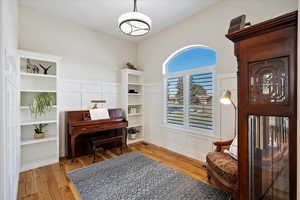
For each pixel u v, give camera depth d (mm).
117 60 4035
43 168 2598
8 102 1240
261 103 1204
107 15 3012
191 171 2494
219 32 2578
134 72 4039
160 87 3738
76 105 3328
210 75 2803
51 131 3006
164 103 3664
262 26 1150
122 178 2275
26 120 2752
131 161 2889
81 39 3420
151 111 3998
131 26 2207
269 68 1154
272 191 1196
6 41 1157
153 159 2986
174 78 3496
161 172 2457
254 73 1241
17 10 2436
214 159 1952
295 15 1000
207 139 2809
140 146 3797
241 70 1318
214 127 2689
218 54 2596
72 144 2834
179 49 3277
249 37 1255
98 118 3234
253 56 1233
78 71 3369
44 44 2938
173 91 3514
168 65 3711
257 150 1260
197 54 3088
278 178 1162
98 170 2523
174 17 3039
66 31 3207
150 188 2033
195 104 3064
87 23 3326
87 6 2709
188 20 3082
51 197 1848
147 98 4117
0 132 987
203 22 2818
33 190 1983
